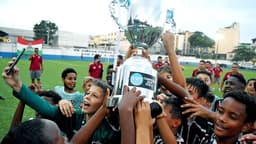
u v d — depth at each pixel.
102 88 2.33
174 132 2.31
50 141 1.06
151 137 1.46
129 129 1.35
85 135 1.72
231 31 83.19
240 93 1.77
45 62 37.34
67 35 68.06
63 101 2.34
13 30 65.00
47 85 16.56
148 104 1.42
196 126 2.40
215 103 3.64
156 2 1.67
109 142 1.97
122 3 1.68
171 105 2.27
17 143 1.03
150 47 1.67
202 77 5.02
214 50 80.69
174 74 2.07
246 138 1.62
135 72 1.44
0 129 7.06
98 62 14.97
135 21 1.64
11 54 42.41
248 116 1.73
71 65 34.00
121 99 1.42
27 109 9.20
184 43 76.56
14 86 2.06
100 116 1.75
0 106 9.78
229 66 57.00
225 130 1.76
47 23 69.50
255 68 57.59
